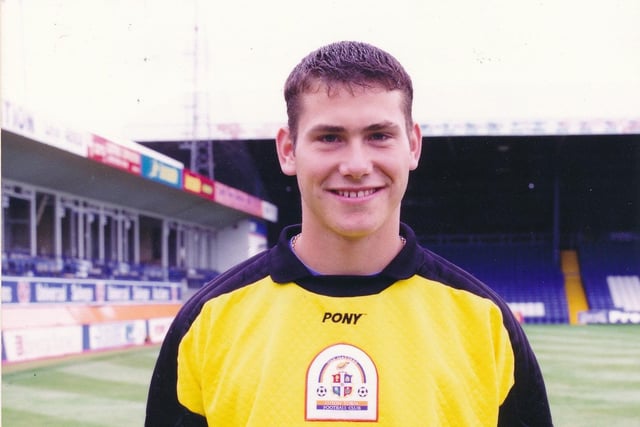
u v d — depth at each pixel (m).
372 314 1.44
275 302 1.48
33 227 13.37
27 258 12.57
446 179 24.14
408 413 1.38
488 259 25.42
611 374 8.61
